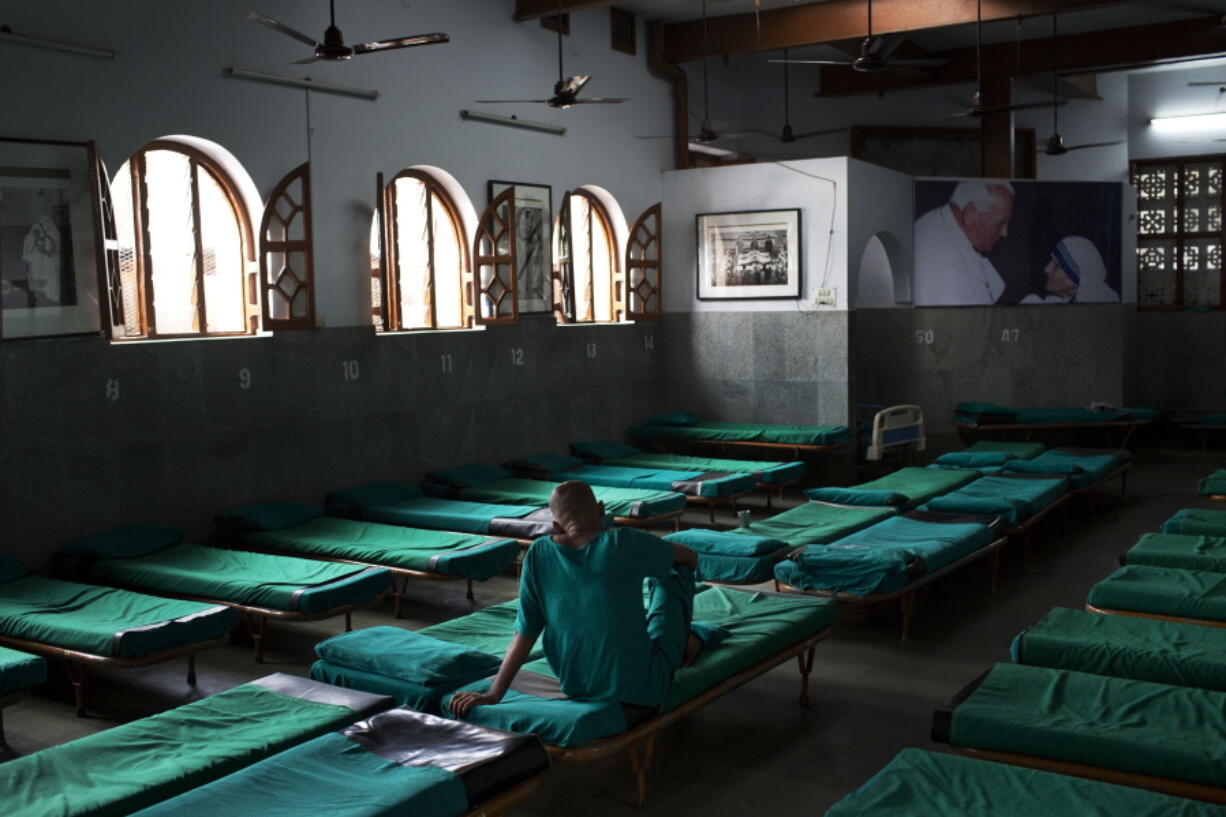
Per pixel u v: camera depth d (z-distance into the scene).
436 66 9.96
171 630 5.59
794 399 12.34
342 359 9.14
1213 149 16.06
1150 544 6.77
